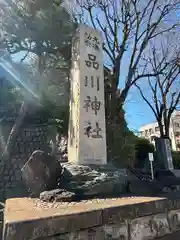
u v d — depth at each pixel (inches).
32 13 239.5
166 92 525.7
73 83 172.4
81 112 157.0
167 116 541.0
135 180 155.3
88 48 172.9
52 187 131.7
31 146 392.8
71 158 159.5
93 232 82.7
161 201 107.7
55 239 74.8
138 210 97.3
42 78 309.9
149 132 1376.7
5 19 240.8
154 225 100.5
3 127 387.9
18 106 405.4
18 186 350.3
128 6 363.9
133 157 361.7
